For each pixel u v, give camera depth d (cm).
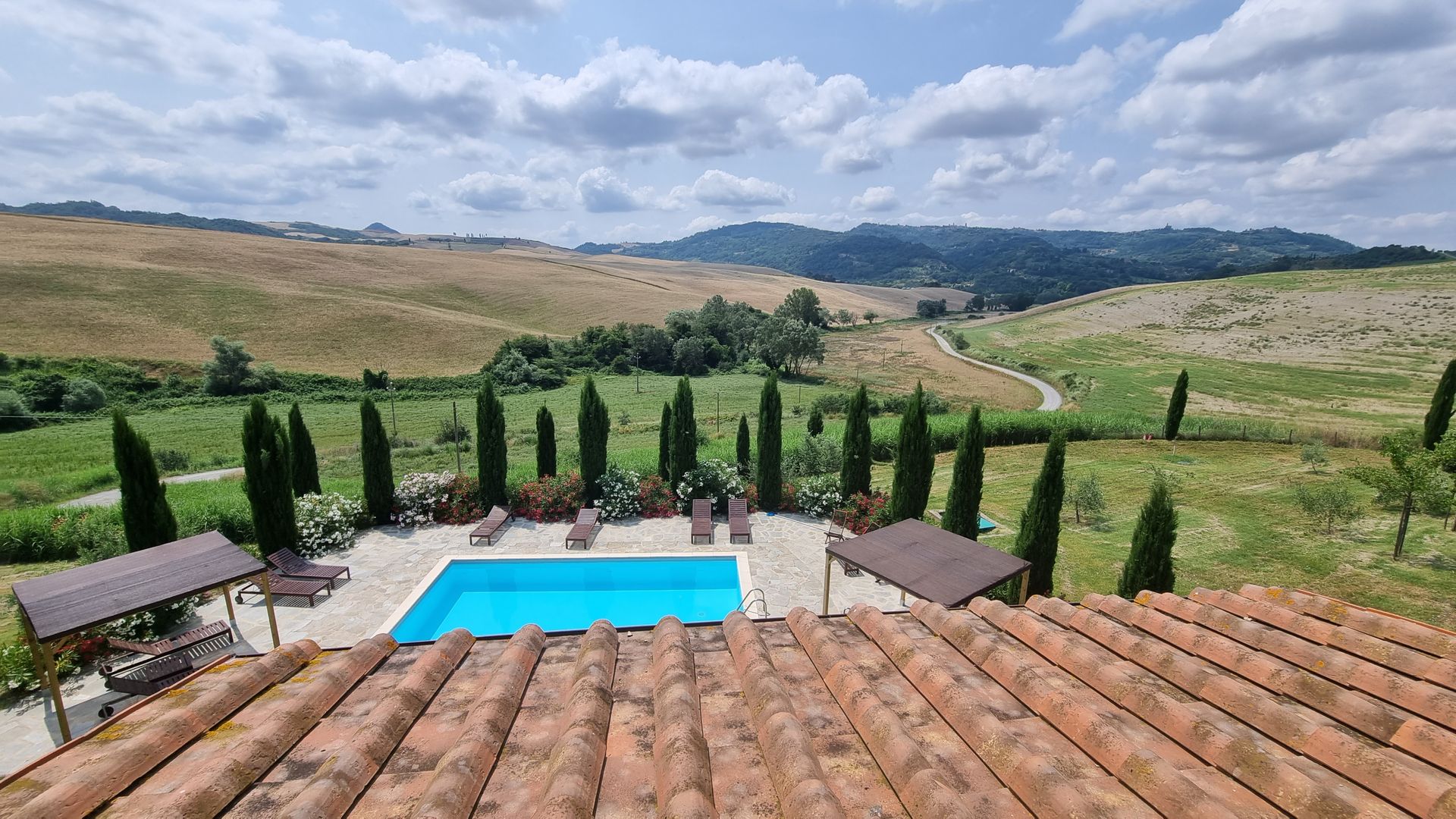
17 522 1441
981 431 1372
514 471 2103
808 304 11156
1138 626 554
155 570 935
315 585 1270
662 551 1572
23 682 907
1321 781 322
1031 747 353
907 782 309
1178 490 2328
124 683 876
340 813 286
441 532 1708
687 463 1939
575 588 1466
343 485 2003
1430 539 1769
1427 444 2402
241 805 299
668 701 377
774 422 1908
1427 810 285
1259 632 518
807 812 275
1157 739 365
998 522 1984
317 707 390
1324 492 1886
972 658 479
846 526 1755
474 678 442
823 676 446
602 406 1894
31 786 313
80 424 4272
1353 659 459
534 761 334
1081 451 3189
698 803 276
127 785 313
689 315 9331
